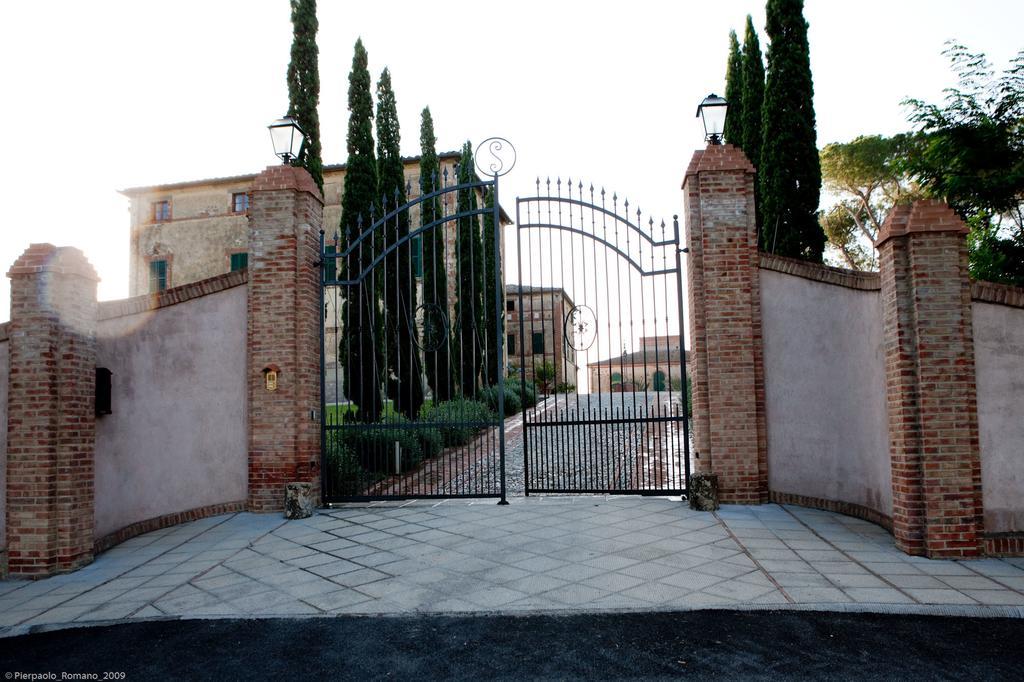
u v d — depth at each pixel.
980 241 9.64
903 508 5.46
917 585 4.55
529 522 6.83
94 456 6.32
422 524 6.94
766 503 7.44
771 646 3.64
